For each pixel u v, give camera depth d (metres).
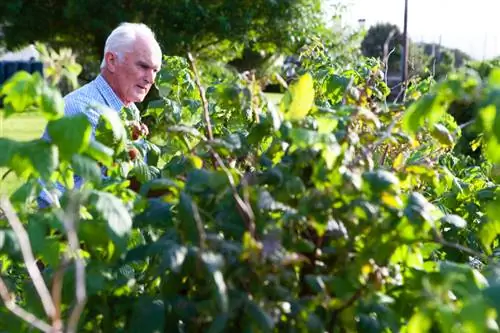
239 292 1.91
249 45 16.20
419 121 2.07
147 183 2.28
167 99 4.23
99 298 2.19
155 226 2.31
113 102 4.73
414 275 2.10
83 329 2.21
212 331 1.88
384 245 2.03
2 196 1.75
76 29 16.28
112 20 15.61
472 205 3.30
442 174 3.15
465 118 6.04
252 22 15.75
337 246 2.06
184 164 2.76
